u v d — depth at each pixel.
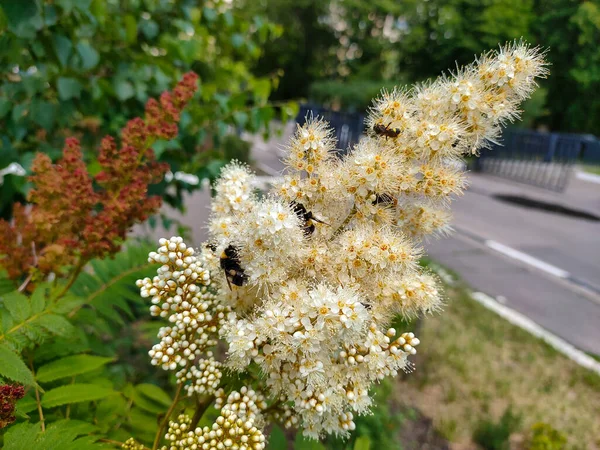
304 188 0.15
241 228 0.14
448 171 0.15
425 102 0.15
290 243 0.14
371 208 0.15
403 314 0.15
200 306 0.14
